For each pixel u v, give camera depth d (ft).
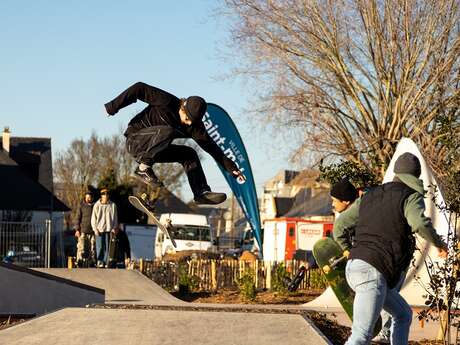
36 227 74.59
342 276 23.49
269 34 78.13
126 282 52.47
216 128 66.85
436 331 33.27
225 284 62.49
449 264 28.17
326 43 77.10
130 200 28.89
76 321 25.48
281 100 77.10
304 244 116.78
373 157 75.72
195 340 23.36
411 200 19.63
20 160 164.55
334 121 78.54
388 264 19.57
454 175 28.58
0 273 36.55
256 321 25.95
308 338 23.82
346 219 22.11
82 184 218.59
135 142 23.61
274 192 266.98
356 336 19.57
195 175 24.63
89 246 57.26
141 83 23.30
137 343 22.95
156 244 123.75
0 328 25.03
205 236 118.62
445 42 73.41
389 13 73.82
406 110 73.77
